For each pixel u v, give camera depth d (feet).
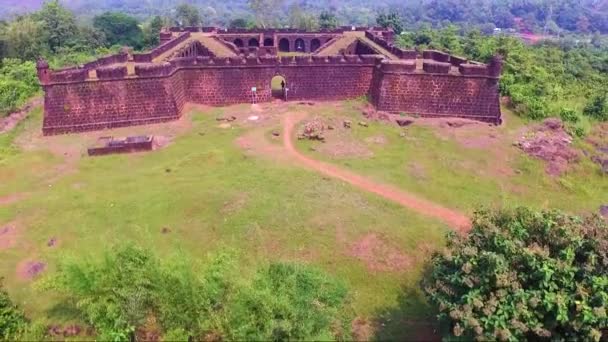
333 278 67.31
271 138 119.96
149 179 100.94
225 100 144.25
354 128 124.98
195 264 65.87
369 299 71.61
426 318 67.67
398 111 136.15
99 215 88.63
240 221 84.58
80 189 97.86
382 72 135.23
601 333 46.16
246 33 211.82
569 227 51.37
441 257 57.26
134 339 55.57
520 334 46.19
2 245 81.66
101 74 124.16
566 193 103.65
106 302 55.31
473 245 53.88
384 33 212.43
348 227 83.51
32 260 78.23
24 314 64.64
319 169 103.86
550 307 46.09
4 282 72.90
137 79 127.54
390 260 77.87
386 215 87.61
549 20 552.00
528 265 49.16
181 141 119.65
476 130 126.11
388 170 104.73
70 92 124.06
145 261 57.47
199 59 139.85
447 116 134.41
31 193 97.25
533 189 102.99
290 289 56.49
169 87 131.13
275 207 87.81
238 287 54.49
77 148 117.08
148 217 87.66
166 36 197.47
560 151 117.08
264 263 65.00
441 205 92.68
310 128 120.06
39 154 114.01
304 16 300.40
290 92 146.72
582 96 165.89
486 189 100.27
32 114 149.28
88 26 272.31
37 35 234.17
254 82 144.05
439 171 105.70
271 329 50.34
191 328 54.54
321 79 146.30
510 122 134.21
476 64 134.21
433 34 235.61
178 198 91.86
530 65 172.55
